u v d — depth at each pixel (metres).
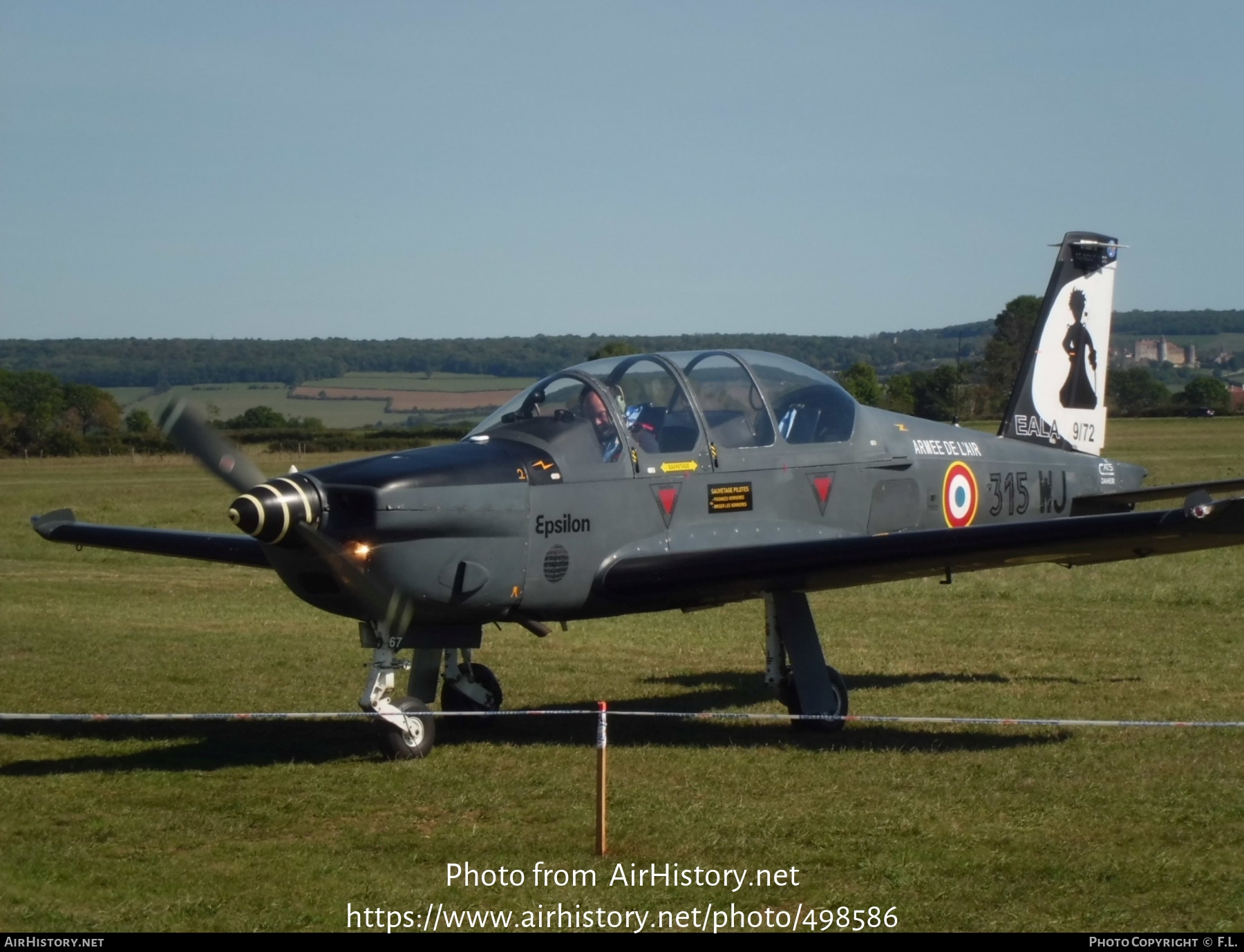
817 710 13.64
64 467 95.06
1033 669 17.50
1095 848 9.27
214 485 69.88
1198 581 27.22
